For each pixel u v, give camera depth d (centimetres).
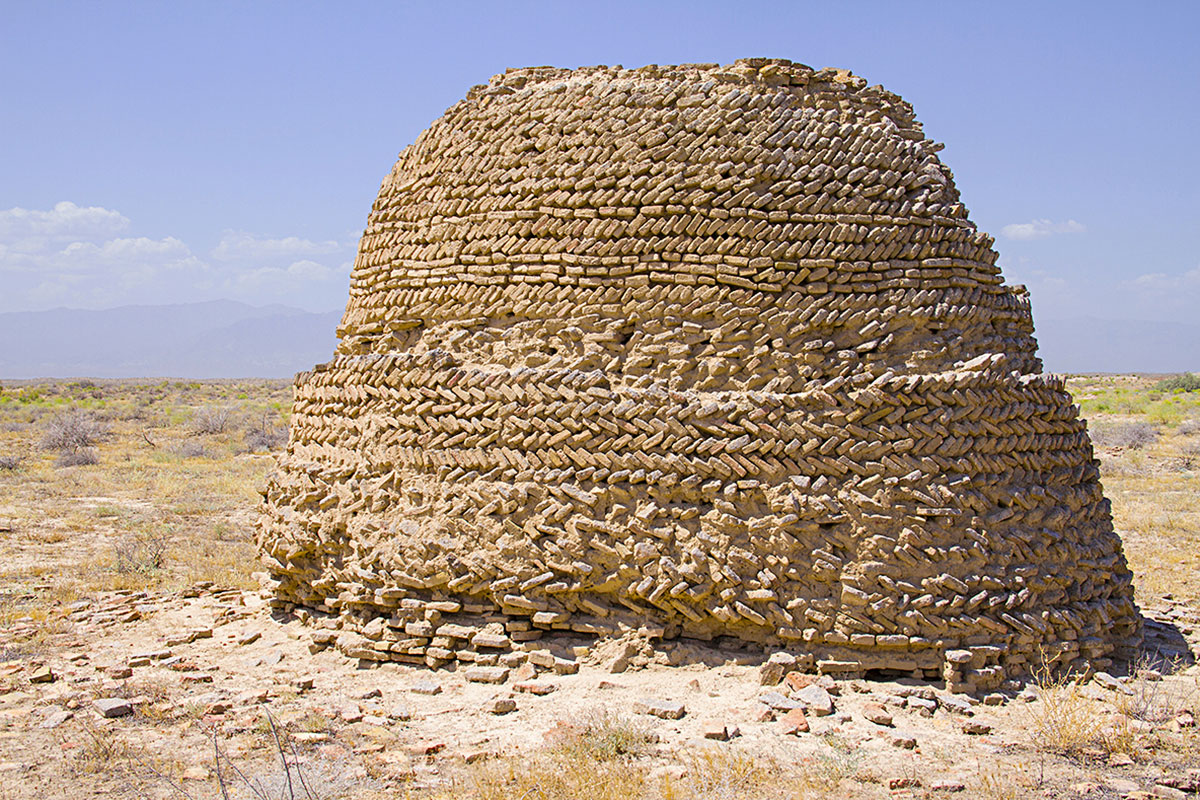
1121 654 861
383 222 1030
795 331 800
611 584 796
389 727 694
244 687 798
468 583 825
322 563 954
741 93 840
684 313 822
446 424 864
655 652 792
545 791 559
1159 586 1261
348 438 959
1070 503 857
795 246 809
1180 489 2255
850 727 677
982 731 677
